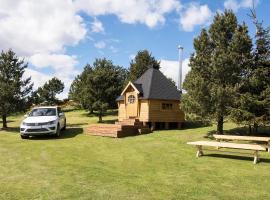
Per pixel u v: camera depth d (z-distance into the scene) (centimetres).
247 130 2048
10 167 1098
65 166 1102
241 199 728
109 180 896
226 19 1808
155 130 2386
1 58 2611
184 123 2805
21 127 1941
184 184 854
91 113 4291
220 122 1877
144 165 1116
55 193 774
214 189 807
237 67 1733
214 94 1667
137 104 2477
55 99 6009
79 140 1848
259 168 1057
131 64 4050
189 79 1808
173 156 1293
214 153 1366
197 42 1861
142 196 747
